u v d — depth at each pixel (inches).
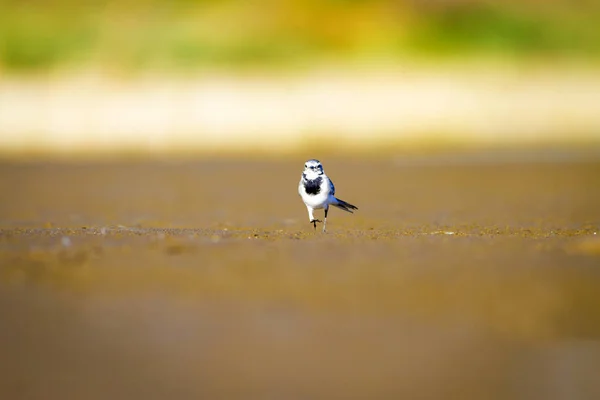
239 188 1019.9
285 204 833.5
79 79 2139.5
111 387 217.6
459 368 230.8
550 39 2551.7
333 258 363.6
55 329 264.2
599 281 312.7
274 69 2226.9
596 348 244.4
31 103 1931.6
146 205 828.6
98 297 301.1
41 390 216.1
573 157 1432.1
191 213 746.2
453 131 1800.0
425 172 1218.0
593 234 484.4
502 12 2637.8
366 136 1736.0
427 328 265.7
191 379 223.1
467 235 470.0
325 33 2426.2
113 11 2516.0
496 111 1966.0
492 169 1248.8
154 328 265.3
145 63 2240.4
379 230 537.6
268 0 2541.8
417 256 367.2
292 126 1801.2
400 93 2064.5
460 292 301.3
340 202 525.7
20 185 1067.3
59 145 1624.0
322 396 211.5
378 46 2397.9
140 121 1818.4
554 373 228.8
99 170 1282.0
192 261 358.9
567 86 2203.5
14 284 319.3
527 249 383.9
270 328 265.3
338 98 2005.4
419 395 215.9
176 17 2481.5
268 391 216.1
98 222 652.7
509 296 295.7
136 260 361.1
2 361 236.8
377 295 299.0
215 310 283.6
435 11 2600.9
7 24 2395.4
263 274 331.6
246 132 1759.4
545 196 892.0
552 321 268.1
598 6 2797.7
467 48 2453.2
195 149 1594.5
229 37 2362.2
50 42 2324.1
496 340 250.8
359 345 246.5
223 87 2069.4
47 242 413.1
